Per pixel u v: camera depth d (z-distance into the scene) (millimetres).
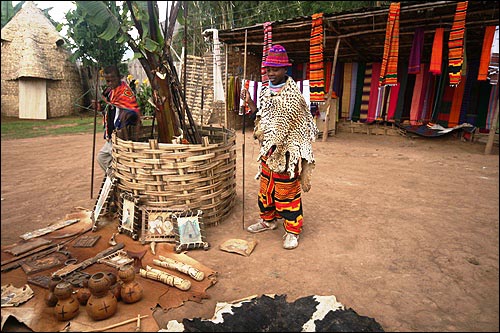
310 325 1892
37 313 2084
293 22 7559
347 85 11031
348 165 6246
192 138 3580
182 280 2361
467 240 3086
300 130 2775
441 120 9570
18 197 4258
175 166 3025
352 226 3424
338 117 11133
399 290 2359
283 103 2691
